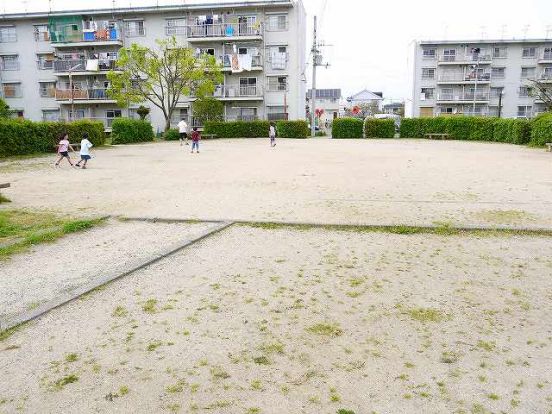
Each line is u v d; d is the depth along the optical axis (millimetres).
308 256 5133
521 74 49750
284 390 2611
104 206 8016
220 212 7406
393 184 10438
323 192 9344
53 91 39906
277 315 3617
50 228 6309
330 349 3080
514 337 3250
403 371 2809
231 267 4762
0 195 8438
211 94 36125
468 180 11094
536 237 5914
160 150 21891
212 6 37656
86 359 2957
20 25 39938
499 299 3930
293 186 10172
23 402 2502
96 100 39344
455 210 7535
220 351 3059
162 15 39188
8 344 3148
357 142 29109
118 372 2803
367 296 3994
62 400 2520
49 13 38844
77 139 22703
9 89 40938
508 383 2686
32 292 4074
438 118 33000
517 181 10906
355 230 6262
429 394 2574
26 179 11711
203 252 5297
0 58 40656
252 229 6355
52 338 3236
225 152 20406
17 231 6250
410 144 26672
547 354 3018
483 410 2436
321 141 30406
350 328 3391
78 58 39719
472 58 50000
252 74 39281
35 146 19750
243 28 37750
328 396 2553
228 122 34562
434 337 3248
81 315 3613
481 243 5645
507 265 4824
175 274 4559
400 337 3250
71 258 5070
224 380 2717
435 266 4793
